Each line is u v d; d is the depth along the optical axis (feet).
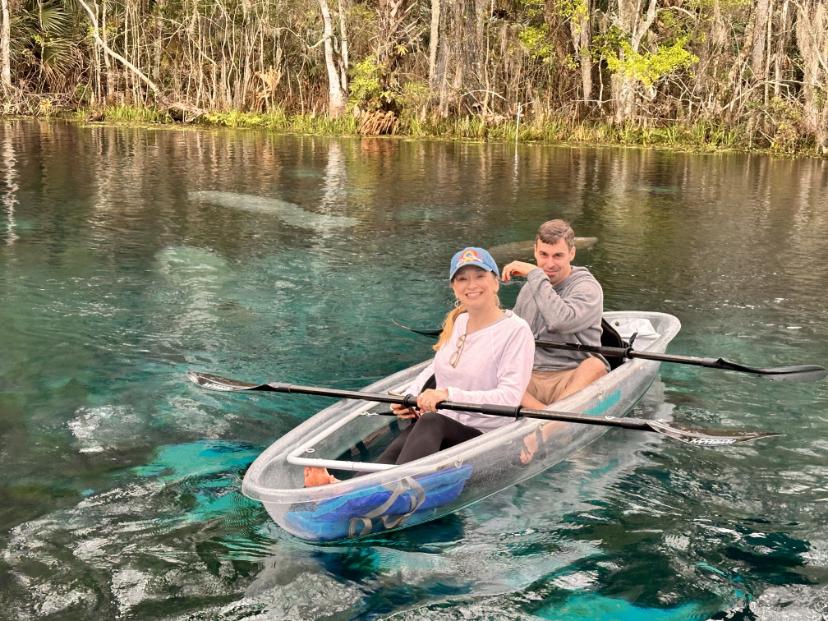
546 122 85.15
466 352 12.32
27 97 97.35
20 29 98.68
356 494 10.44
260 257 26.81
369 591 9.52
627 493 11.93
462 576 9.86
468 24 86.99
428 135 83.71
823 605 9.29
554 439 12.64
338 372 16.83
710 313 21.50
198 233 30.19
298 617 9.05
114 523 10.88
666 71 81.20
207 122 92.53
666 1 92.22
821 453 13.29
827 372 16.19
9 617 8.91
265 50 101.04
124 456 12.84
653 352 15.21
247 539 10.58
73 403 14.83
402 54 91.35
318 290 23.03
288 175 47.62
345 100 89.51
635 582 9.74
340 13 89.86
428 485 10.86
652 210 38.73
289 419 14.40
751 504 11.63
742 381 16.51
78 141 64.95
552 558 10.25
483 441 11.60
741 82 82.94
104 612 9.04
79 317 19.92
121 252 26.81
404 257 27.35
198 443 13.37
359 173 49.78
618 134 83.87
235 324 19.75
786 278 25.45
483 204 39.06
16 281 22.93
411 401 12.06
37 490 11.72
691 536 10.76
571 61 87.61
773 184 49.90
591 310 14.12
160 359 17.24
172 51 103.86
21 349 17.60
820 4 74.64
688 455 13.20
